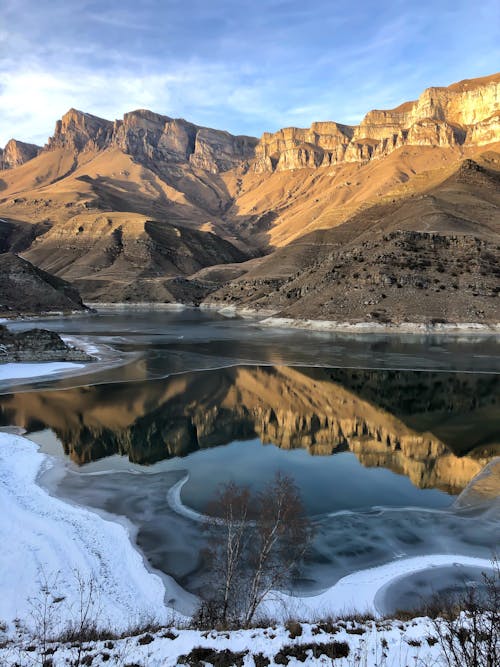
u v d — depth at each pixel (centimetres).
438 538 2053
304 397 4738
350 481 2719
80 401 4522
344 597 1603
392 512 2312
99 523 2156
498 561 1855
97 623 1417
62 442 3372
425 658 990
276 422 3909
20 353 6638
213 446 3347
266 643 1088
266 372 5988
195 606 1557
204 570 1777
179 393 4869
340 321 10350
